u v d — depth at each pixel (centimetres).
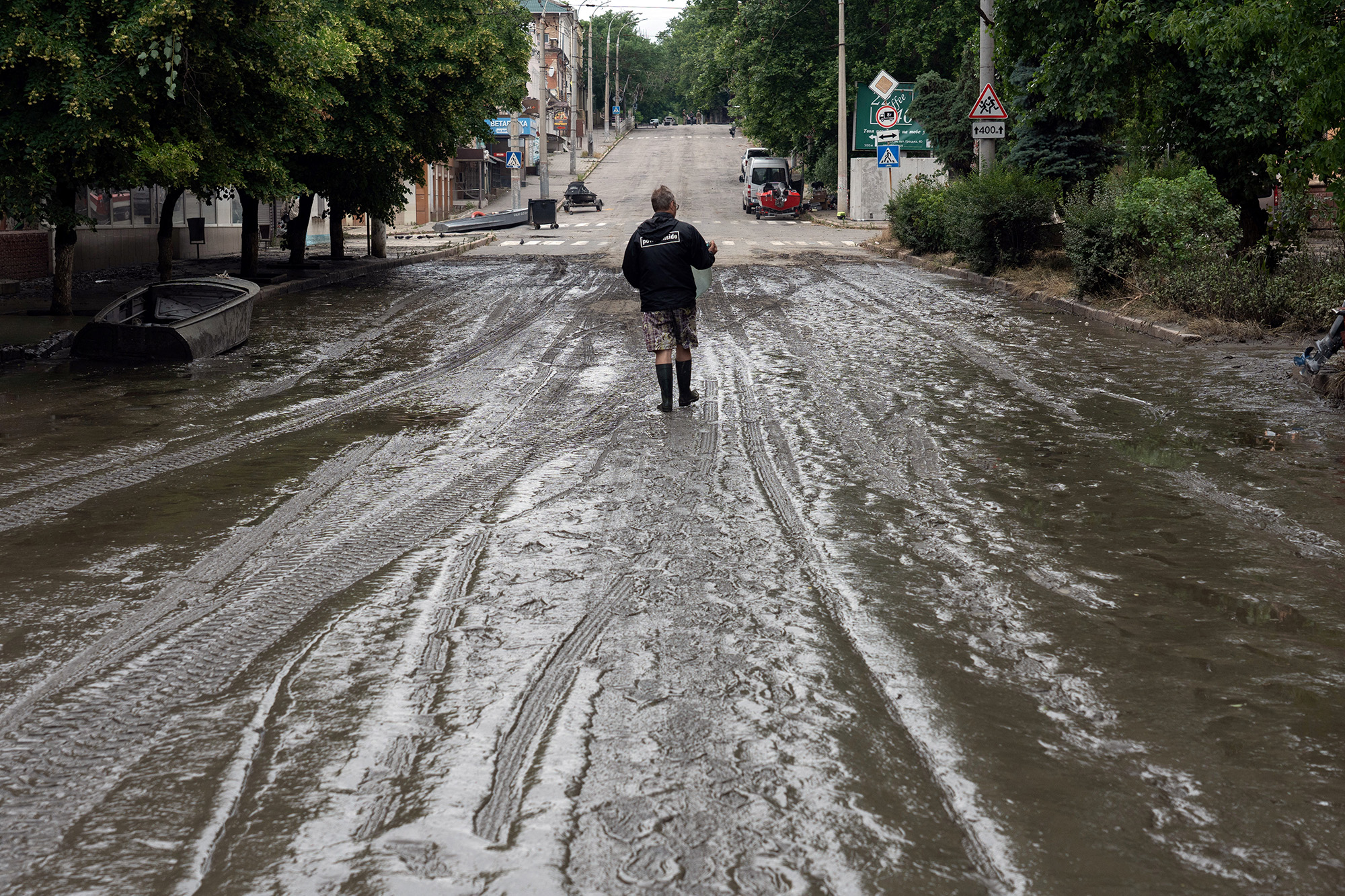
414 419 936
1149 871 295
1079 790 337
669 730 373
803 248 3450
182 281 1378
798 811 323
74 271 2394
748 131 6309
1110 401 1000
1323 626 475
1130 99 1659
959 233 2367
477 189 7081
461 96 2402
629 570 543
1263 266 1526
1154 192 1598
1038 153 2502
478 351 1341
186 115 1436
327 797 331
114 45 1237
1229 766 353
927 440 841
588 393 1058
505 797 330
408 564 556
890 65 5384
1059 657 439
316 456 802
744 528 613
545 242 3866
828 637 457
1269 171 1422
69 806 328
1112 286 1712
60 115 1281
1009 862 298
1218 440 841
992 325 1561
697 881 288
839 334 1466
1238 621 480
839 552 572
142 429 893
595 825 314
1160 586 524
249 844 306
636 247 946
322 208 4309
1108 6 1484
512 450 820
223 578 536
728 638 455
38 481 725
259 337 1462
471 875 290
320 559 565
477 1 2478
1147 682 416
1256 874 295
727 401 1006
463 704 394
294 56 1548
